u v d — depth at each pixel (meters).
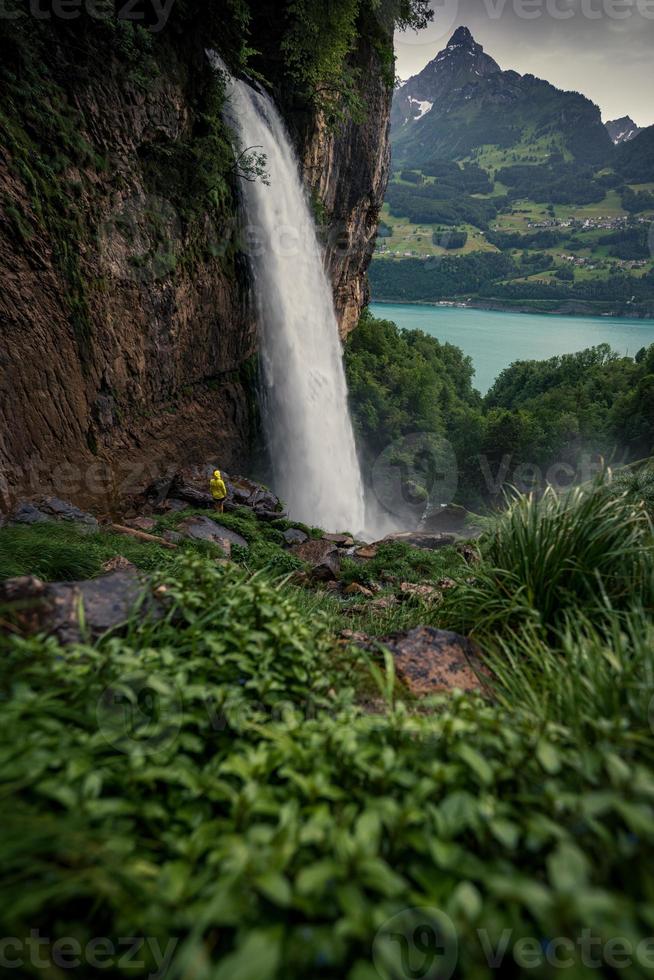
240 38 17.08
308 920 1.10
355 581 9.20
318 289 27.34
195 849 1.21
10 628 2.14
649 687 1.87
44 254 10.41
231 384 20.72
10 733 1.39
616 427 61.50
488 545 4.15
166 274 14.81
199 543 9.97
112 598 2.53
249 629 2.45
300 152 22.77
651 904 0.96
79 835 1.12
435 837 1.19
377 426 54.88
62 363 11.11
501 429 60.69
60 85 10.73
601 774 1.42
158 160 14.12
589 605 3.13
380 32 24.42
